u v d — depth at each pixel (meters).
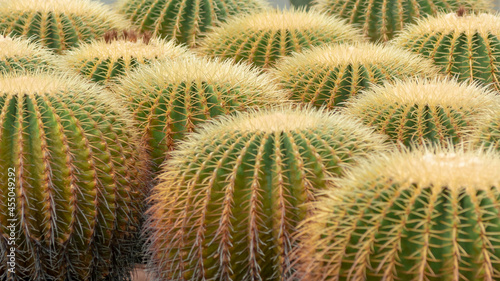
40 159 2.15
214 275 2.06
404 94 2.51
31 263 2.22
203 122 2.60
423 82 2.70
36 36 3.49
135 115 2.64
